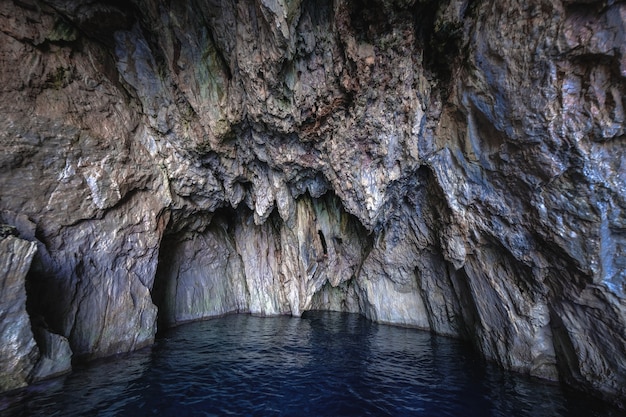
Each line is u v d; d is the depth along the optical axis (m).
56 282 7.43
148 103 9.19
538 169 6.26
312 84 8.33
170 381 7.01
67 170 7.64
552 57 5.45
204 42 8.31
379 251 12.62
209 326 12.38
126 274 9.10
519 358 7.92
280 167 11.00
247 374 7.61
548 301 7.21
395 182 9.59
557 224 6.33
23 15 6.80
